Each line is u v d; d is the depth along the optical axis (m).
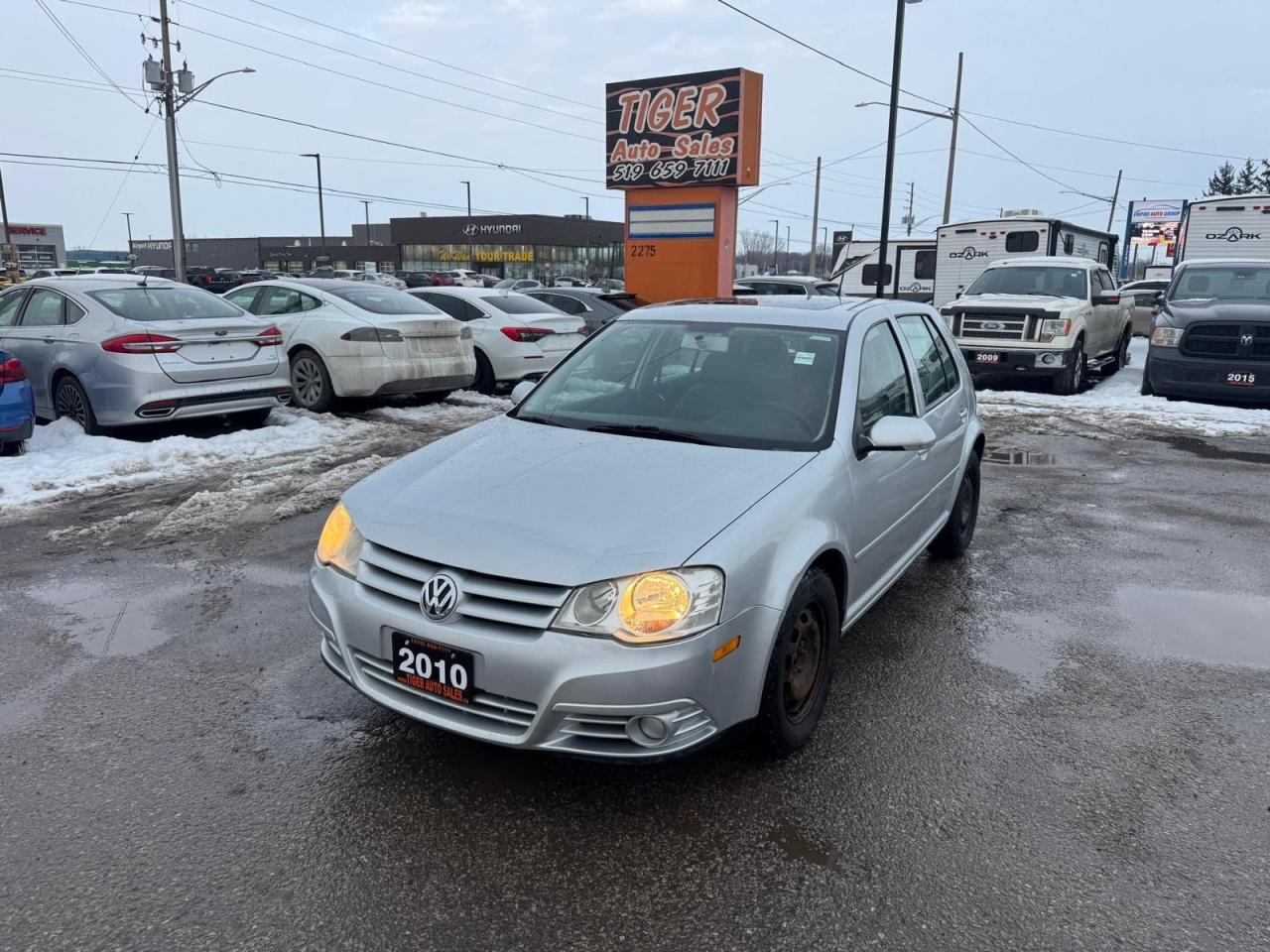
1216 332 11.95
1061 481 8.21
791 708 3.45
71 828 3.01
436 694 3.00
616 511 3.12
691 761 3.44
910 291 28.81
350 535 3.32
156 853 2.88
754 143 18.77
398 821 3.05
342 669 3.29
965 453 5.57
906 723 3.77
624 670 2.80
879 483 4.02
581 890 2.74
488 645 2.87
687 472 3.42
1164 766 3.48
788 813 3.12
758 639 3.07
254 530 6.27
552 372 4.62
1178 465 8.88
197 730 3.64
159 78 32.12
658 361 4.35
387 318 10.55
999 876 2.82
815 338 4.25
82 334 8.56
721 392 4.07
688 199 19.19
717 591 2.92
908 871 2.84
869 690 4.06
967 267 22.47
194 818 3.07
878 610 5.04
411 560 3.09
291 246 110.00
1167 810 3.18
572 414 4.20
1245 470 8.66
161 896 2.69
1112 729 3.75
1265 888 2.79
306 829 3.01
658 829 3.03
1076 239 23.34
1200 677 4.24
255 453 8.55
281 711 3.80
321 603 3.31
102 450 8.19
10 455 8.02
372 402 11.52
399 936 2.54
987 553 6.09
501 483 3.37
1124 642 4.64
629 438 3.81
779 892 2.74
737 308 4.62
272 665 4.22
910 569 5.74
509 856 2.89
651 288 19.95
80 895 2.69
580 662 2.80
